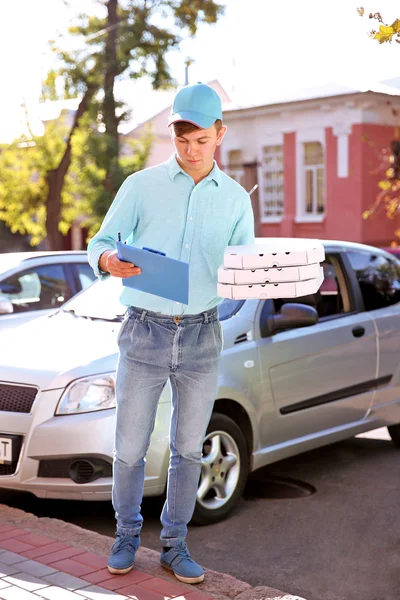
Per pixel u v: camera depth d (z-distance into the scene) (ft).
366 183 74.54
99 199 76.64
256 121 81.20
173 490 13.33
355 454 23.24
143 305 12.62
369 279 22.39
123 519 13.38
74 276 27.66
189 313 12.68
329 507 18.63
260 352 18.56
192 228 12.60
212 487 17.51
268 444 18.98
